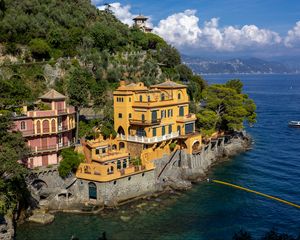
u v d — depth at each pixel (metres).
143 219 67.06
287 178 89.06
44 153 74.19
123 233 61.53
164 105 89.94
